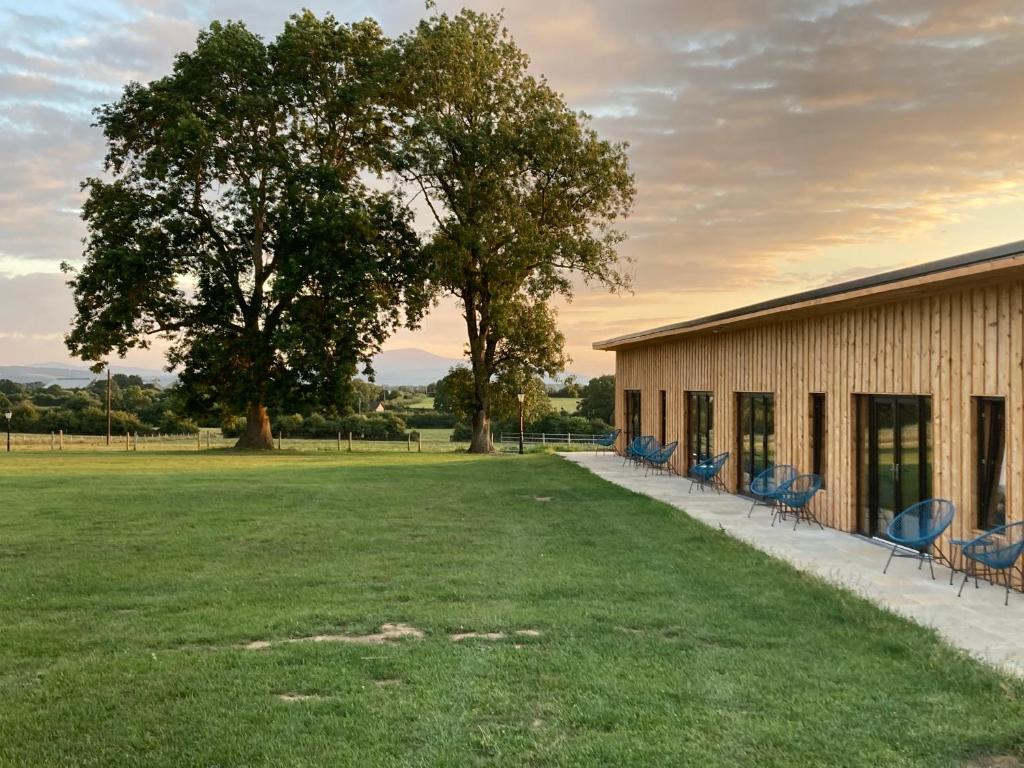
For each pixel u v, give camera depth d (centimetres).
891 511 1105
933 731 452
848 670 561
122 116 3142
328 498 1498
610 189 3306
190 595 774
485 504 1431
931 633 648
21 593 784
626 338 2206
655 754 422
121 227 3100
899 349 1079
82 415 5803
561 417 5425
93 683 530
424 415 6744
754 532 1173
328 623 672
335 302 3106
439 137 3130
